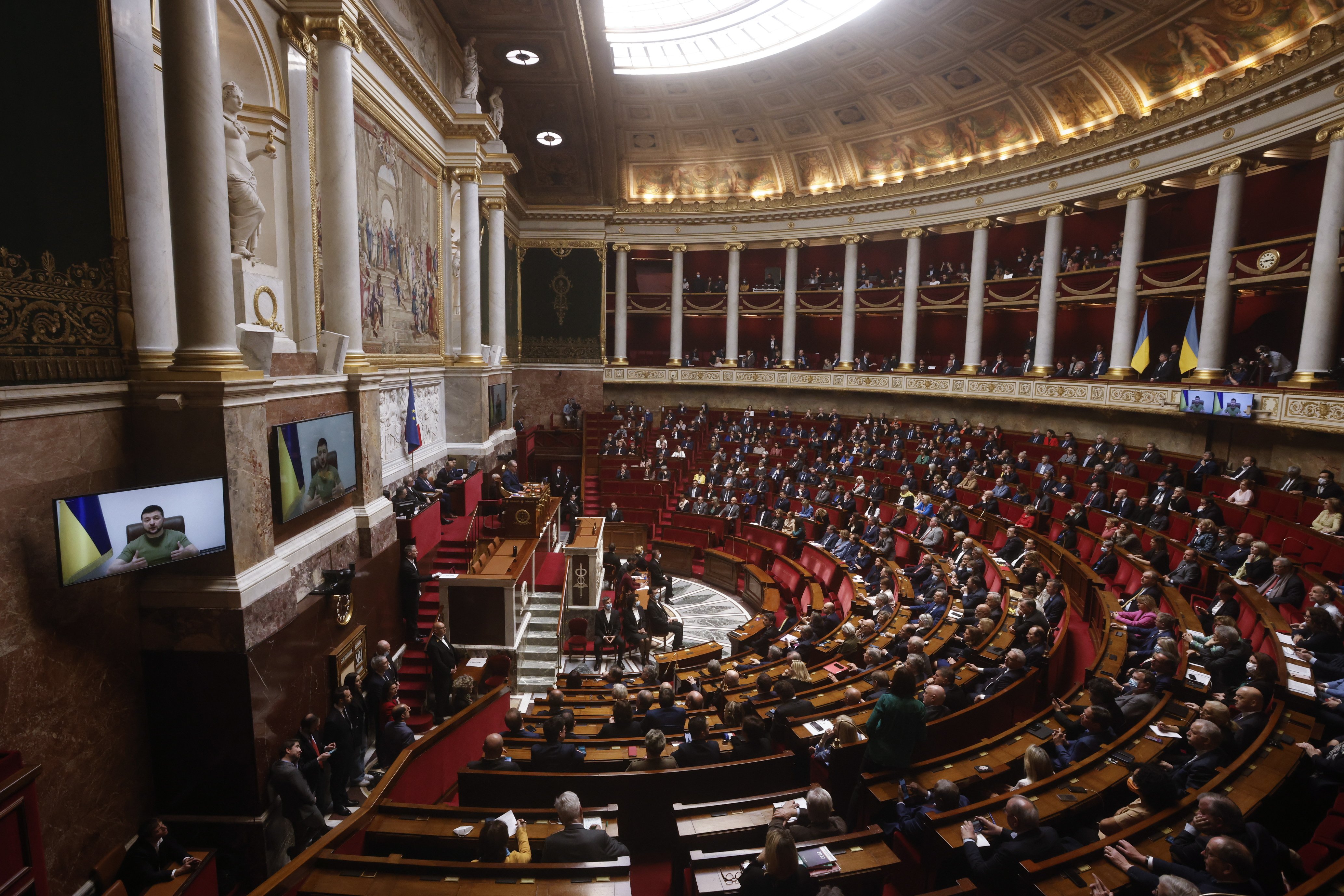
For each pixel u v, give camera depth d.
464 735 8.85
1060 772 6.04
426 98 16.66
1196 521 13.54
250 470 7.83
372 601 11.45
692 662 13.49
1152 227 21.84
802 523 19.61
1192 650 8.41
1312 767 5.75
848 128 27.06
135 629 7.30
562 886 4.92
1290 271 15.88
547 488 19.59
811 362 31.62
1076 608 12.48
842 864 4.93
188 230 7.37
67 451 6.45
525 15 18.25
